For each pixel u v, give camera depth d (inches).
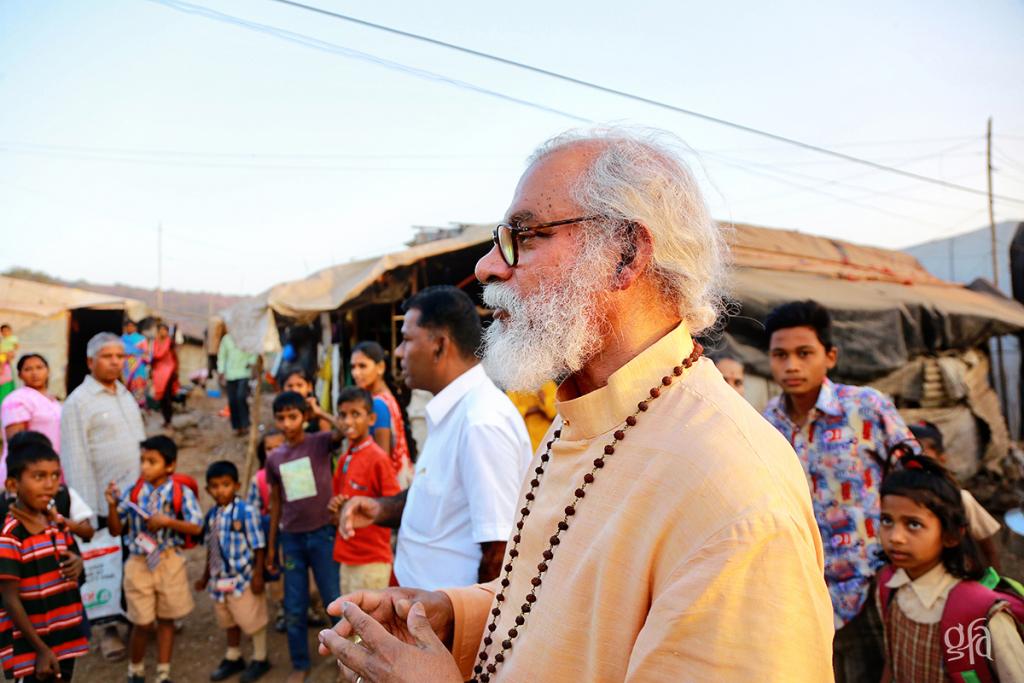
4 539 117.3
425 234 338.3
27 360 189.2
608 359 47.4
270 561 168.6
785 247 395.5
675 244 45.7
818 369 104.1
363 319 364.8
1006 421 483.2
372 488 150.6
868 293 342.6
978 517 109.1
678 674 34.7
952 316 357.1
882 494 84.7
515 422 83.7
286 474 158.4
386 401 192.4
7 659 117.3
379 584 151.8
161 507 158.7
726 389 44.1
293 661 159.6
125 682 164.4
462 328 93.9
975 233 877.2
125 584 158.2
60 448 176.4
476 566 82.6
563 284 46.9
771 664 33.2
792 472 40.1
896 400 336.2
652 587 39.4
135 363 490.6
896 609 85.0
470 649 57.1
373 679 43.7
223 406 649.6
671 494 38.9
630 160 46.7
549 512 47.7
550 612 43.6
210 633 191.8
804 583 34.9
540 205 48.0
